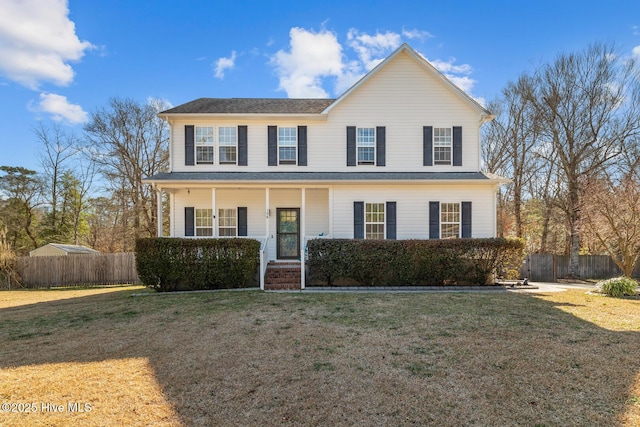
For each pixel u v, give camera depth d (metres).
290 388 4.08
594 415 3.44
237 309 8.41
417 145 14.86
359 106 14.94
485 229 13.92
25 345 6.00
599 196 13.43
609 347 5.38
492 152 26.94
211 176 13.98
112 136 25.50
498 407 3.60
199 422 3.38
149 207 26.08
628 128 18.72
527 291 11.04
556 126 20.41
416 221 13.88
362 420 3.39
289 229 15.00
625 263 12.67
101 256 18.16
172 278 11.50
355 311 8.00
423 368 4.62
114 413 3.56
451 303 8.84
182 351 5.45
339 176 14.10
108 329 6.96
